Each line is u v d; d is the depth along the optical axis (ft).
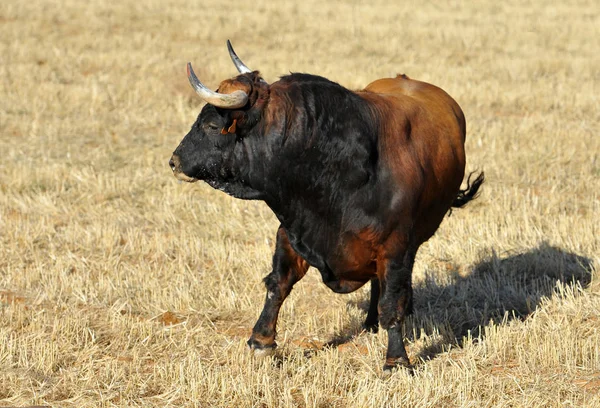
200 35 254.68
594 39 262.47
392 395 58.49
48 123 147.84
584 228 95.09
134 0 318.24
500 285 81.25
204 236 97.14
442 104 69.87
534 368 62.23
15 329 69.87
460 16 310.65
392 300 60.39
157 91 173.37
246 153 56.59
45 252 90.63
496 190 112.78
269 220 102.53
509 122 153.58
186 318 74.49
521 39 260.01
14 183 113.80
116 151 132.67
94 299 77.82
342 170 57.47
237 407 57.31
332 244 59.16
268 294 63.57
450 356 65.62
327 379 60.23
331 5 334.65
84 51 220.02
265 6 320.70
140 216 103.60
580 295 76.64
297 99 56.59
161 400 57.82
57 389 58.90
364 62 215.92
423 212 63.52
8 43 226.38
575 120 157.38
